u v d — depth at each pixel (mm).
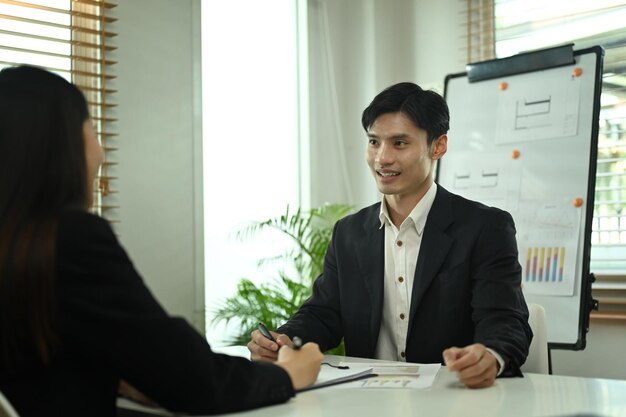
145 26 2994
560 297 2727
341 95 3832
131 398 1323
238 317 3254
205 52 3352
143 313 1074
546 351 1824
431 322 1773
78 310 1031
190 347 1104
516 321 1613
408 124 1772
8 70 1101
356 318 1862
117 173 2898
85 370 1071
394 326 1850
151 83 3010
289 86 3693
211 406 1119
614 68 3102
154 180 3014
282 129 3650
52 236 1028
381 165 1789
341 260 1934
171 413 1202
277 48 3654
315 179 3727
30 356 1021
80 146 1099
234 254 3402
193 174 3150
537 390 1282
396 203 1853
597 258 3143
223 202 3381
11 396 1026
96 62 2809
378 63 3736
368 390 1316
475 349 1361
